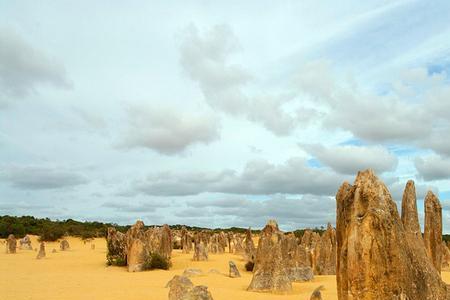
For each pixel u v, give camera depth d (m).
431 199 21.50
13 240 62.66
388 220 12.95
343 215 14.34
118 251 46.88
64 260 51.38
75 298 23.05
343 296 13.31
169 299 19.39
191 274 35.25
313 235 50.16
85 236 92.44
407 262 12.98
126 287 27.81
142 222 50.00
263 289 26.33
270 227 35.41
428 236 21.14
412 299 12.70
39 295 24.28
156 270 41.09
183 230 73.25
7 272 38.38
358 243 12.91
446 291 13.55
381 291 12.53
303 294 25.72
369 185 13.59
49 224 101.00
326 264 39.41
